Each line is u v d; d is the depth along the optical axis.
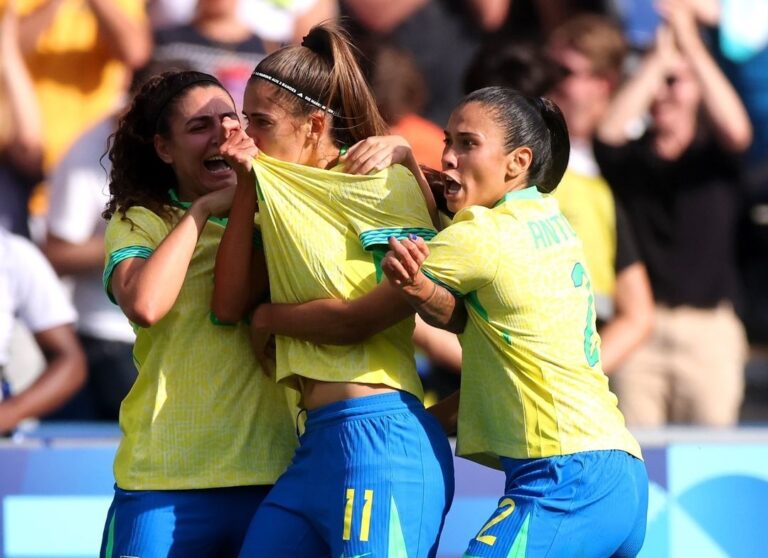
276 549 11.27
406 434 11.09
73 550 15.68
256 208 11.53
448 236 10.84
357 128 11.75
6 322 17.53
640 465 11.50
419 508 11.04
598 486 10.98
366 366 11.14
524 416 11.05
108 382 19.08
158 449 11.74
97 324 19.12
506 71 18.38
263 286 11.91
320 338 11.11
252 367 11.96
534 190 11.45
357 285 11.14
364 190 11.18
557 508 10.85
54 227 19.33
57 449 15.76
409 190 11.34
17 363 18.73
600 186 18.33
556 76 18.80
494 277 10.85
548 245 11.15
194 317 11.84
